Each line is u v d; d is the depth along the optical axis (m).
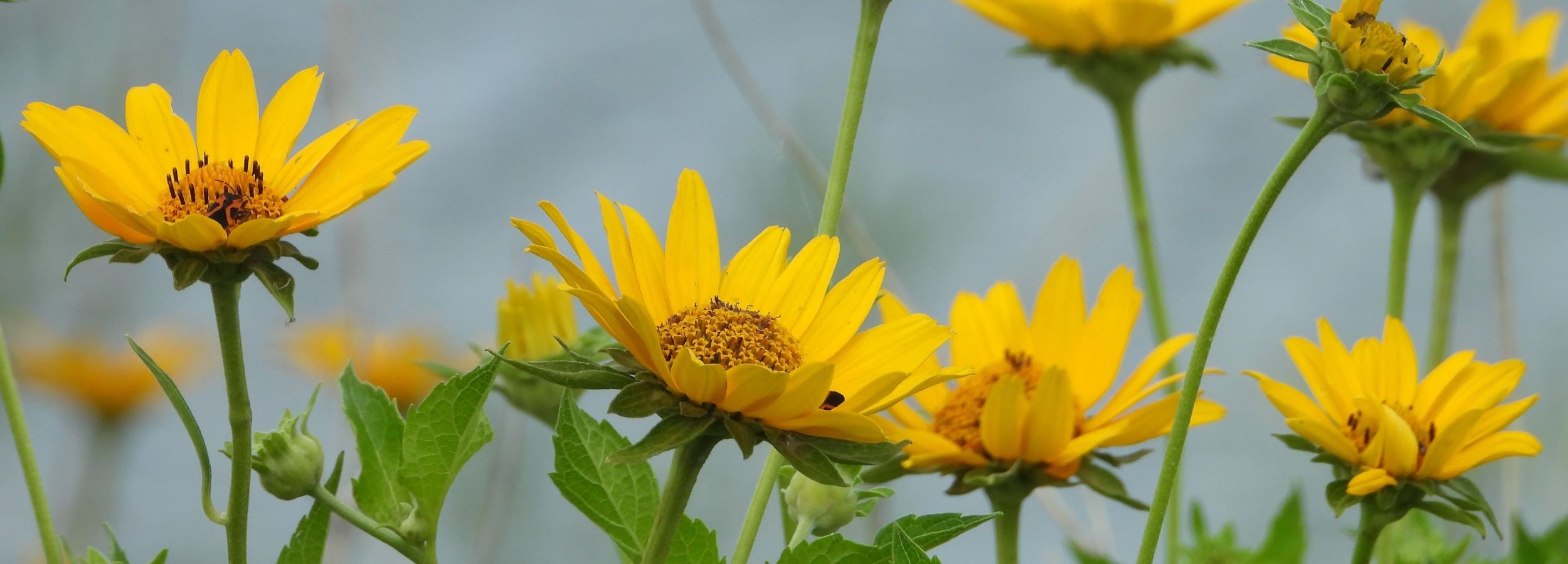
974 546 2.12
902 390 1.06
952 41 2.94
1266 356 2.28
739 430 1.04
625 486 1.10
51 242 2.12
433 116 2.90
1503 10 1.25
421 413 1.09
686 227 1.09
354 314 1.44
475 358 1.51
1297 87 2.54
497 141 2.88
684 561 1.10
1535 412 1.66
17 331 1.95
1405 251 1.21
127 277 2.19
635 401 1.05
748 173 2.10
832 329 1.08
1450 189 1.25
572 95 2.97
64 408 1.91
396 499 1.10
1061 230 1.58
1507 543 1.30
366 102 1.63
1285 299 2.53
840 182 1.10
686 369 1.04
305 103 1.08
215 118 1.08
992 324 1.17
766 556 1.82
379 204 1.65
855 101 1.11
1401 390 1.13
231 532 1.07
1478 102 1.20
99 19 2.08
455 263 2.67
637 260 1.08
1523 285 2.57
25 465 1.10
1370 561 1.12
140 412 1.93
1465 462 1.11
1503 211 1.31
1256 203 1.08
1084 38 1.27
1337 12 1.08
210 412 2.58
